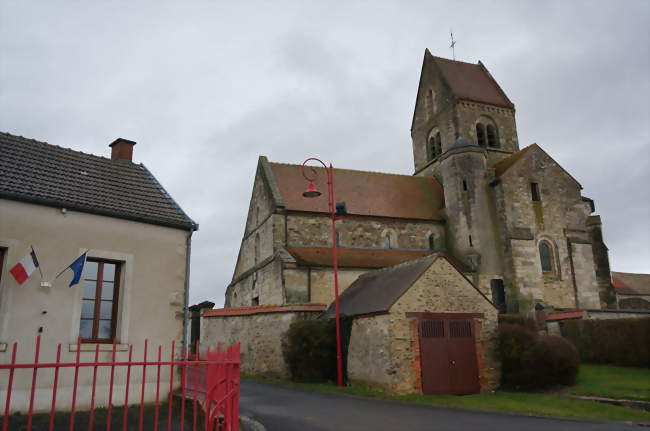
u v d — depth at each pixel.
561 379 20.50
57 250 13.19
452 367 20.38
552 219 36.31
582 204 37.56
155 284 14.80
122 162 17.62
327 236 33.75
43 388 12.29
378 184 38.91
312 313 25.28
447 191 37.72
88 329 13.52
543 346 20.89
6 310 12.02
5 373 11.77
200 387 12.57
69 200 13.69
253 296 34.69
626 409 16.22
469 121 41.97
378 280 24.42
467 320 21.28
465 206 36.00
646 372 21.88
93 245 13.84
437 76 44.47
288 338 24.05
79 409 12.67
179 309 15.15
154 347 14.39
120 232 14.45
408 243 36.06
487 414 15.51
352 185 37.62
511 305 33.66
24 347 12.16
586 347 25.62
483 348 21.38
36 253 12.81
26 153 15.14
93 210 13.95
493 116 43.19
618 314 30.05
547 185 36.91
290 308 24.89
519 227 35.06
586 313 27.23
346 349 22.17
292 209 33.16
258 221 36.38
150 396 14.01
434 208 38.56
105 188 15.46
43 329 12.52
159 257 15.09
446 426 13.48
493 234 35.38
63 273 13.16
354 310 22.25
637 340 23.08
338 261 31.20
